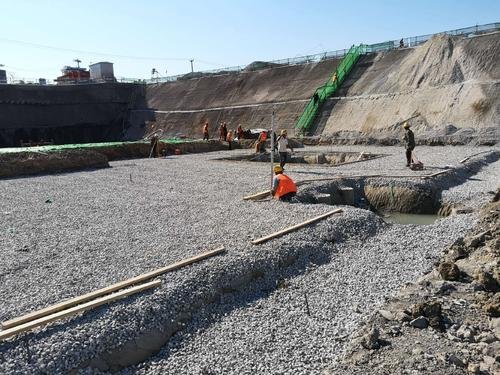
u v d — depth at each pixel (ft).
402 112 109.40
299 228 32.24
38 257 25.91
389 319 20.53
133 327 18.70
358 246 32.17
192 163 74.18
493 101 97.25
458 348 17.56
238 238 29.58
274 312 22.18
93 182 54.65
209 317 21.47
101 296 20.38
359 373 16.35
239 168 66.54
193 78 188.34
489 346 17.26
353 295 24.07
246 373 17.22
